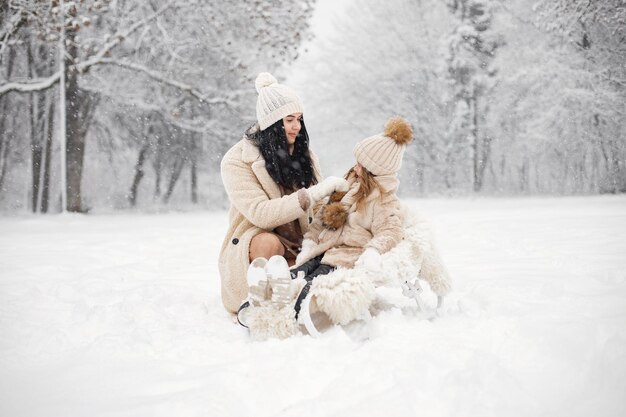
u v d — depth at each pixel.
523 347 2.58
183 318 3.74
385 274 3.09
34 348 3.13
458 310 3.47
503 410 2.09
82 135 19.58
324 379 2.45
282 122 3.86
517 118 28.30
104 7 16.52
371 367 2.46
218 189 30.59
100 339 3.13
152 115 24.50
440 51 29.48
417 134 30.36
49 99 23.30
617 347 2.31
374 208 3.38
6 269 5.97
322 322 3.01
